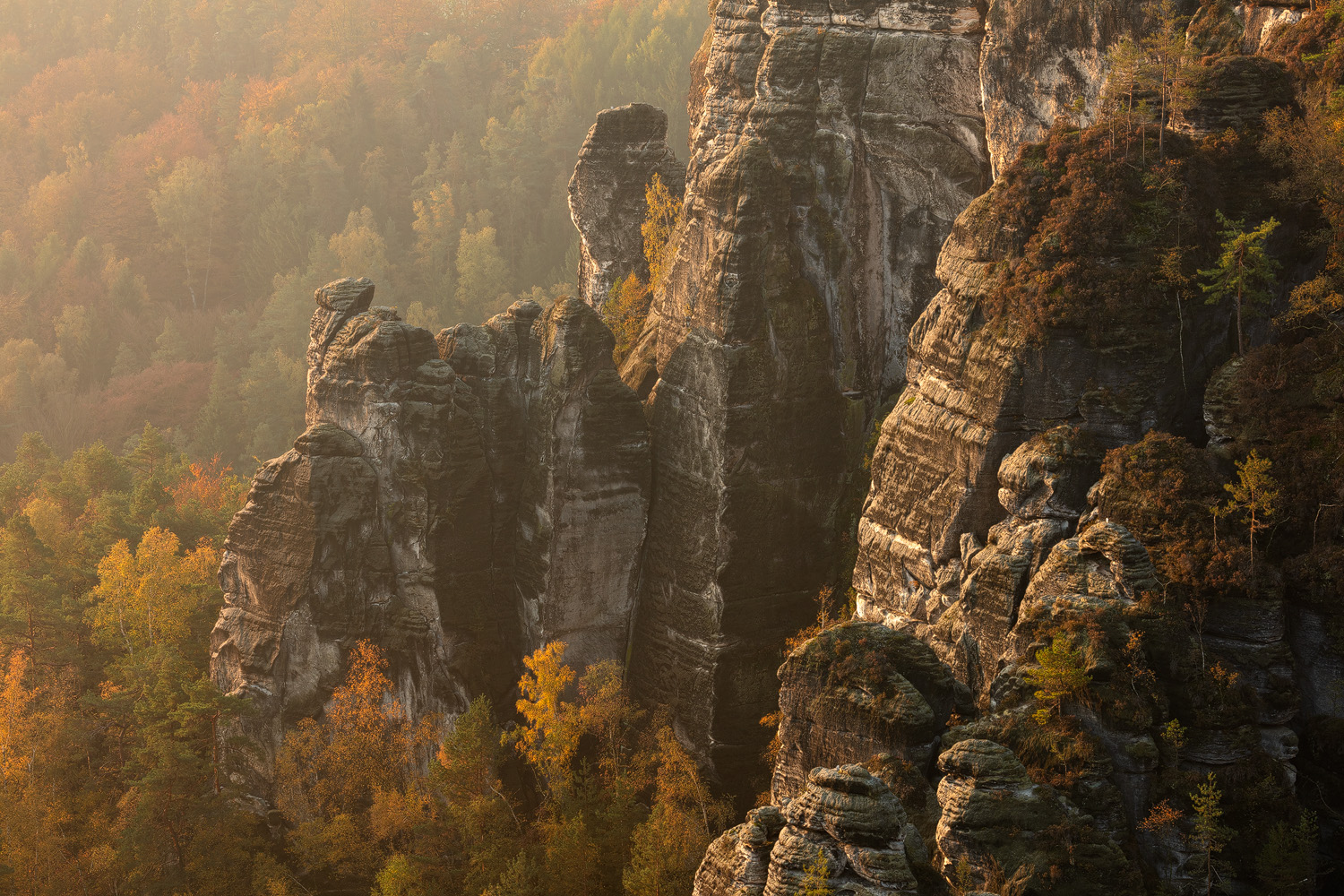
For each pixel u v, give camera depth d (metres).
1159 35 42.56
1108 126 41.16
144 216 181.88
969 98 54.41
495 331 60.06
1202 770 32.25
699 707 56.41
